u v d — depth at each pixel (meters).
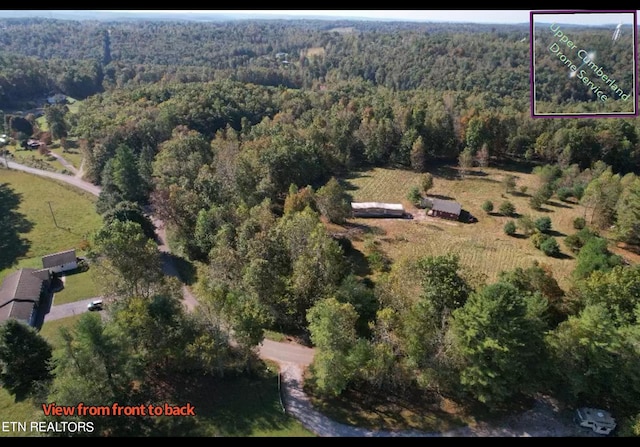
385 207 98.31
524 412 47.22
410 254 82.50
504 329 43.06
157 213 84.69
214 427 44.31
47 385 47.16
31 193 109.06
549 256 81.44
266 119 135.38
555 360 46.56
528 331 44.62
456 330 45.53
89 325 42.44
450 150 133.50
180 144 102.75
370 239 87.94
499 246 85.38
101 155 111.88
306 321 60.78
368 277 74.19
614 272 55.28
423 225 94.31
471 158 124.81
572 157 123.88
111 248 56.81
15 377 49.59
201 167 95.44
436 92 168.50
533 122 132.50
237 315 48.56
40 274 72.38
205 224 75.44
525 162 132.25
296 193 93.50
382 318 50.38
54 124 142.62
